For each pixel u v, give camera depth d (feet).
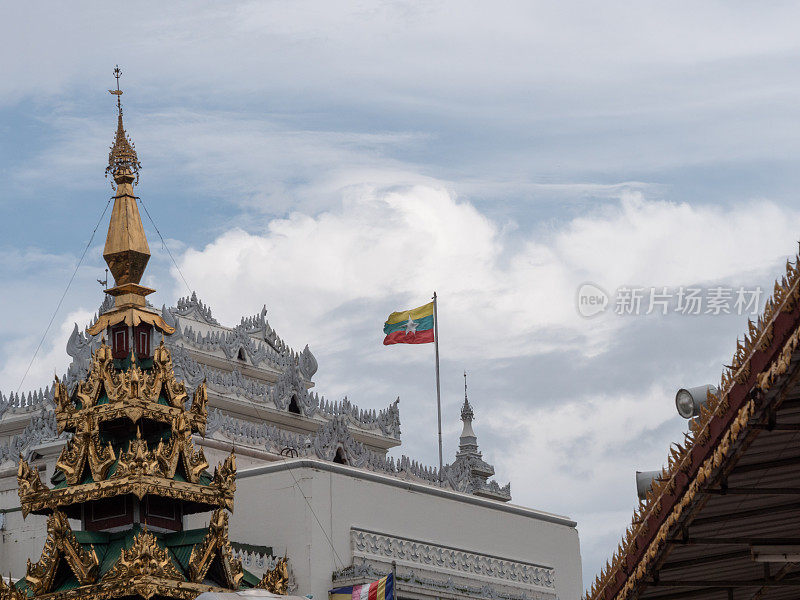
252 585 199.21
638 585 137.49
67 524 189.06
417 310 322.55
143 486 187.83
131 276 204.74
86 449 192.95
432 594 263.49
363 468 280.92
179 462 195.31
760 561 133.28
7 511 254.68
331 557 250.78
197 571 188.34
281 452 277.64
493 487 333.21
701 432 120.88
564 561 303.07
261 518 253.85
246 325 322.55
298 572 247.50
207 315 318.45
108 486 189.06
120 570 184.34
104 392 196.13
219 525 192.24
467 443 353.72
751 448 121.08
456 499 281.13
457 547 276.41
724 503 129.29
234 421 272.51
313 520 249.75
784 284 108.78
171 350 280.92
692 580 143.64
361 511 258.98
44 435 264.52
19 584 197.67
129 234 205.87
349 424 310.45
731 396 116.26
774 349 109.70
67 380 278.46
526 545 294.66
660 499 129.70
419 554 266.77
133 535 190.08
